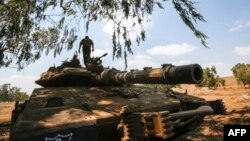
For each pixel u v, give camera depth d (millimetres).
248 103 14328
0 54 16484
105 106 6250
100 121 5395
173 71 4953
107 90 8055
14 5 10227
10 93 79562
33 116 5570
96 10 11523
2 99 78375
